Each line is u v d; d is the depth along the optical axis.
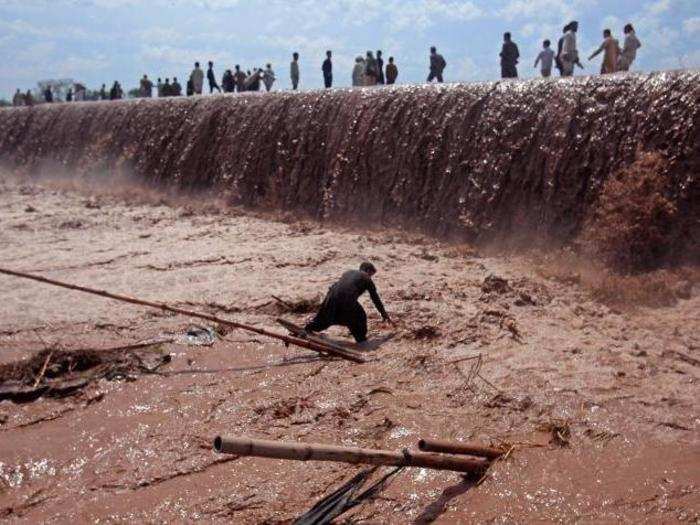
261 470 5.95
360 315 8.53
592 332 8.60
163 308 8.30
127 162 24.77
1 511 5.54
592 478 5.52
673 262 10.79
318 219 17.34
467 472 5.63
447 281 11.01
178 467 6.04
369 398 7.14
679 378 7.16
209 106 22.80
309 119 18.91
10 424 7.01
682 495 5.21
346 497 5.45
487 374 7.44
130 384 7.78
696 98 11.46
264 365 8.18
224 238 15.19
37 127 31.00
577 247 12.19
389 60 21.81
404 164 16.11
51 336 9.23
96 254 13.84
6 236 15.80
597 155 12.56
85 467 6.13
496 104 14.78
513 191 13.78
